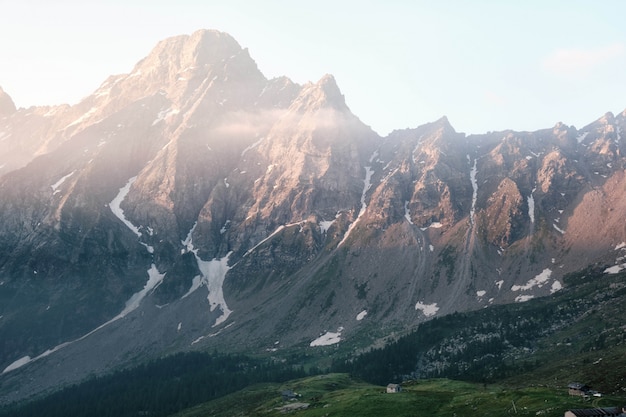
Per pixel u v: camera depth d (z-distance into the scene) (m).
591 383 189.88
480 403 174.12
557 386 191.50
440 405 181.75
